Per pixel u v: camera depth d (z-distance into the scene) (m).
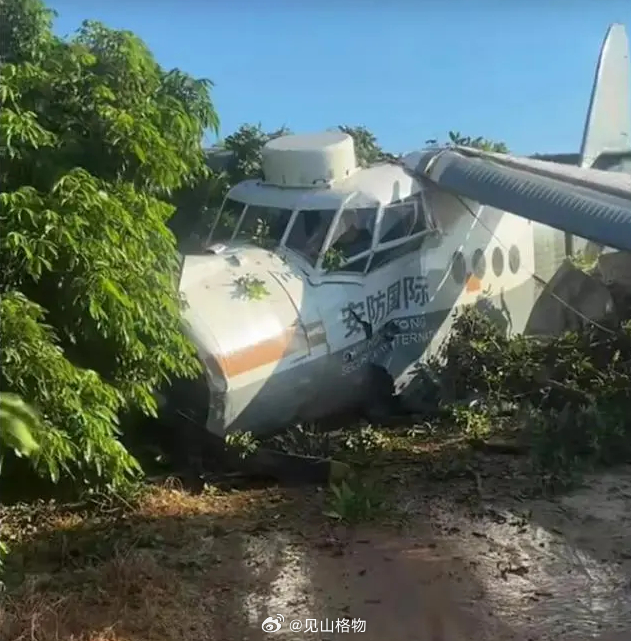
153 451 9.78
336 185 11.11
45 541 7.78
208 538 7.71
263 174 11.75
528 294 13.09
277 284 10.12
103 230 8.07
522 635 5.85
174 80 10.30
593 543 7.41
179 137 9.34
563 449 9.29
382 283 10.91
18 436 6.64
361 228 10.87
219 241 11.45
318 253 10.58
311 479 9.14
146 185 9.09
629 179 12.01
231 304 9.66
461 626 6.01
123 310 8.13
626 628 5.91
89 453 7.80
